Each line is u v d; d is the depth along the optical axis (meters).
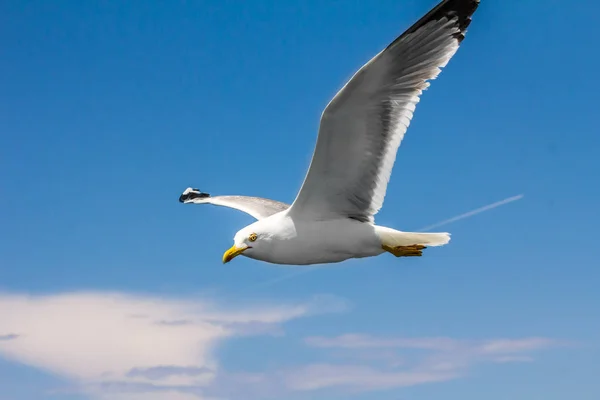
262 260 9.07
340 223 8.80
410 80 8.16
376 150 8.41
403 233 8.85
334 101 7.99
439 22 8.04
